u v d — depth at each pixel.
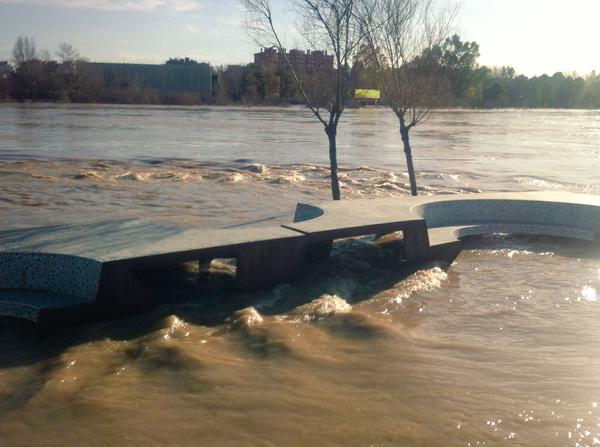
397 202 10.15
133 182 17.11
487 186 18.72
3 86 85.50
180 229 7.65
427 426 4.68
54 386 5.10
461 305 7.50
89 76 88.44
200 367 5.50
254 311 6.75
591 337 6.54
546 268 9.13
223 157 24.69
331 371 5.55
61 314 6.22
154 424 4.61
